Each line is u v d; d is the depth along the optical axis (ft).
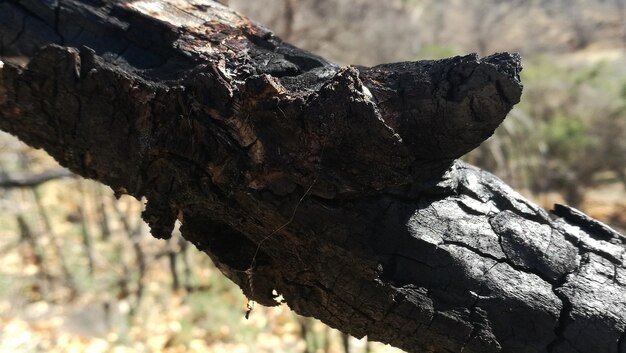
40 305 3.27
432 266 0.70
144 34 0.77
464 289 0.69
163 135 0.72
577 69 5.43
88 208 4.39
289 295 0.78
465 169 0.80
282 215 0.70
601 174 4.50
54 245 3.60
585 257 0.73
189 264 3.92
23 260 3.69
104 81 0.73
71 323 3.14
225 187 0.71
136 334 3.14
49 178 2.19
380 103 0.66
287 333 3.33
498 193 0.77
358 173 0.67
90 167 0.82
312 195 0.69
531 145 4.08
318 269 0.72
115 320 3.23
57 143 0.81
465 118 0.64
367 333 0.75
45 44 0.77
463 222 0.73
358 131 0.64
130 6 0.79
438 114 0.65
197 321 3.33
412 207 0.73
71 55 0.73
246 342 3.20
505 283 0.70
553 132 4.36
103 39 0.78
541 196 3.97
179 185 0.75
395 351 3.14
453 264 0.70
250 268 0.79
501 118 0.63
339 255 0.70
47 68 0.73
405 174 0.67
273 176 0.68
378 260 0.69
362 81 0.68
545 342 0.68
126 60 0.76
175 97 0.69
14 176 2.23
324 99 0.64
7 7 0.78
